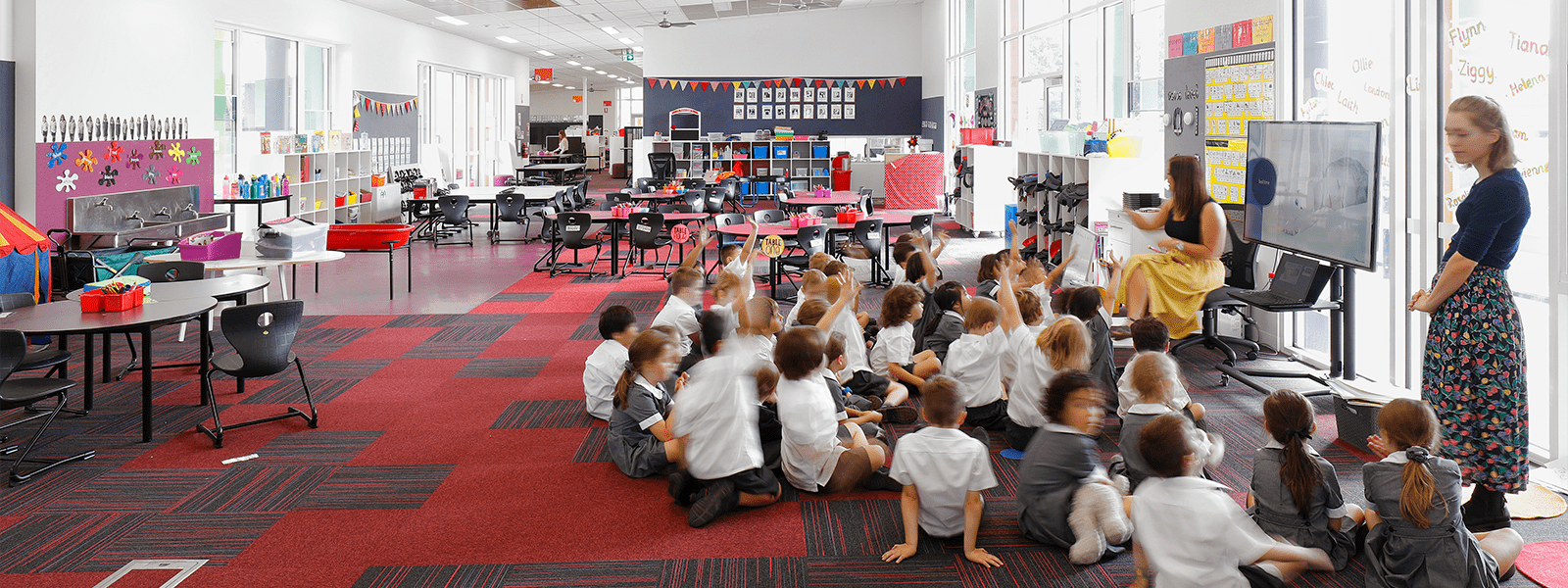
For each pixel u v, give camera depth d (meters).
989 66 15.27
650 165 20.31
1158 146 9.08
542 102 43.66
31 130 8.47
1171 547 2.50
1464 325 3.43
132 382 5.94
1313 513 3.01
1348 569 3.12
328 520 3.75
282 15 13.45
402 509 3.86
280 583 3.21
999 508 3.79
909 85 20.75
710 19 19.27
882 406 5.03
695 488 3.81
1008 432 4.48
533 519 3.74
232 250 8.09
